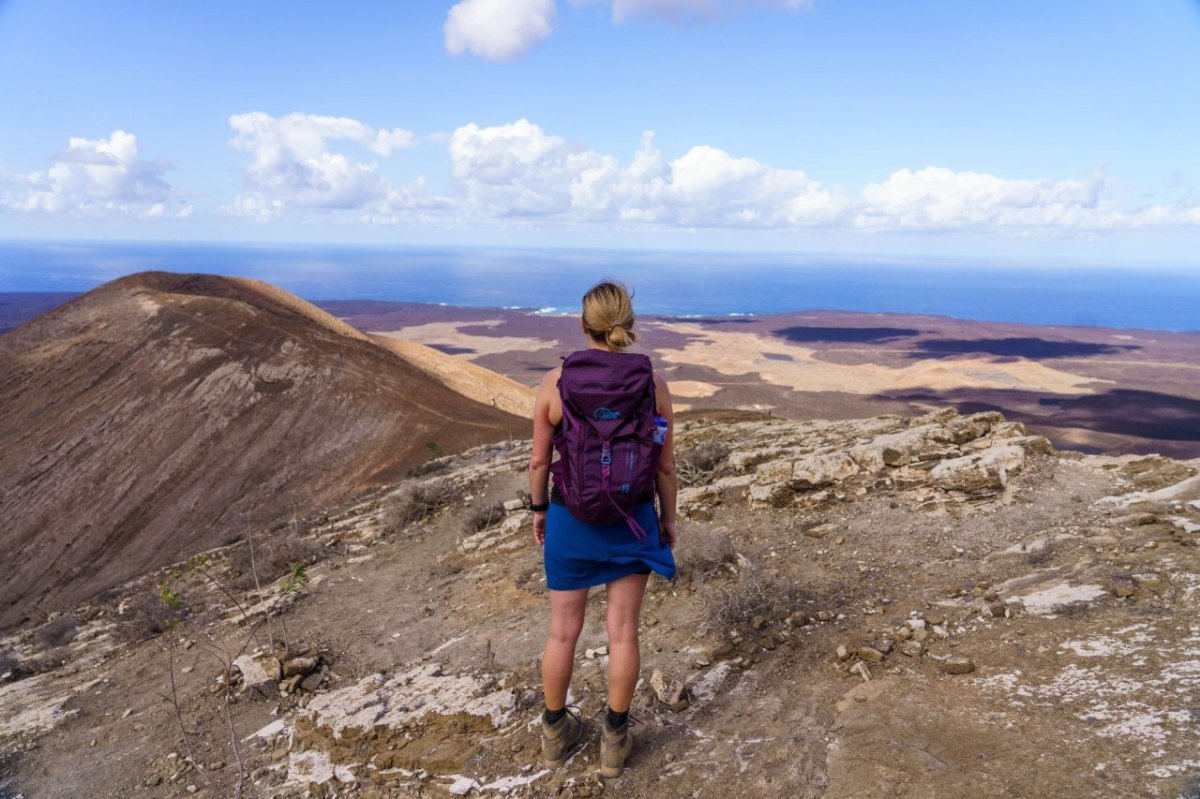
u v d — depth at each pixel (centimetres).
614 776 314
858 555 546
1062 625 377
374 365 7788
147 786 417
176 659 677
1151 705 281
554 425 290
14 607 4344
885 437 800
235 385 7044
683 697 373
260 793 375
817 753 304
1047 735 280
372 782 355
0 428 6744
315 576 925
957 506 616
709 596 486
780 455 880
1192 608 360
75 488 5716
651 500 288
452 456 2116
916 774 273
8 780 472
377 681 496
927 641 391
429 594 729
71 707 600
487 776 338
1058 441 13625
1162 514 516
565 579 296
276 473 5766
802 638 422
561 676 312
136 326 8212
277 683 529
